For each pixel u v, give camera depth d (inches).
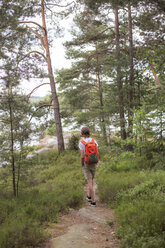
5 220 171.3
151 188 228.1
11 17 245.9
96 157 220.8
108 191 240.1
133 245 127.3
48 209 195.2
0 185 257.6
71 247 135.4
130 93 505.0
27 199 222.2
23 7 270.7
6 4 243.1
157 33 231.5
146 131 319.3
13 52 283.7
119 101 547.5
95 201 238.2
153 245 122.3
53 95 624.7
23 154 242.1
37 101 670.5
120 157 344.8
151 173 280.5
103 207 217.9
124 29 618.2
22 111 238.7
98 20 554.6
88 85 828.0
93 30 619.8
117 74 500.7
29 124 238.8
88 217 191.3
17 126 235.5
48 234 154.0
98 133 775.1
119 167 346.9
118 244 138.9
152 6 227.6
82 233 157.4
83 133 229.0
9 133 238.1
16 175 245.9
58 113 629.6
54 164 511.2
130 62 490.0
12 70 252.5
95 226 171.5
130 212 171.2
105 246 136.3
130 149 471.8
